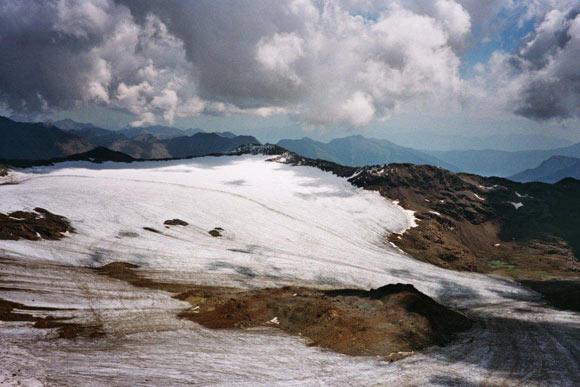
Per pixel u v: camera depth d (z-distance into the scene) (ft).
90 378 61.26
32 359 69.05
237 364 73.97
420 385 68.59
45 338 82.99
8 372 60.85
